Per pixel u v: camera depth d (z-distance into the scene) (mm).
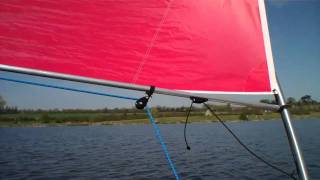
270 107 2535
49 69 2484
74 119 74625
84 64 2529
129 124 74062
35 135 47781
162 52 2592
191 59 2594
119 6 2559
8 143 35781
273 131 45844
